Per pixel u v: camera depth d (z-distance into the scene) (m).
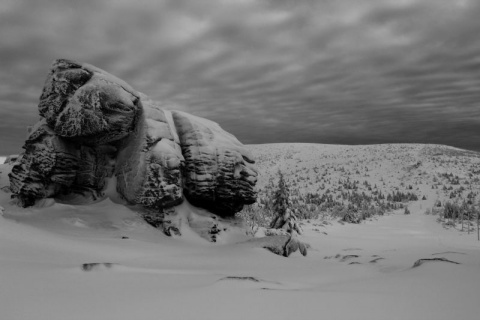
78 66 32.16
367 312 8.37
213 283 11.91
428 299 9.29
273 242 31.09
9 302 8.97
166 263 19.45
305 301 9.42
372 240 100.25
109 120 30.58
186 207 34.44
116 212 30.47
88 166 33.25
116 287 11.49
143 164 31.34
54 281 11.55
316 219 156.88
